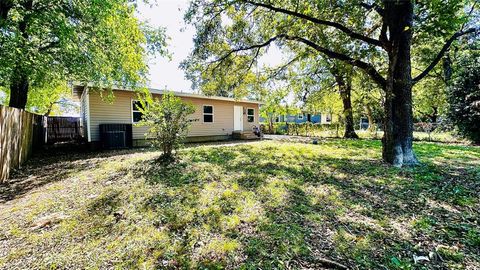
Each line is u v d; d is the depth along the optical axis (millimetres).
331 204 3168
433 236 2312
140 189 3811
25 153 6770
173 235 2402
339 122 16031
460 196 3389
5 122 4910
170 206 3123
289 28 6602
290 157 6547
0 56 5461
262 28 7582
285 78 9852
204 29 7379
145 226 2605
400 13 5066
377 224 2580
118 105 9758
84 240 2352
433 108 19203
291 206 3092
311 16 5953
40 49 7020
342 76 7547
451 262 1912
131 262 1976
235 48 7852
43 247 2244
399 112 5469
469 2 5312
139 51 9172
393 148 5520
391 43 5289
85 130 10109
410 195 3484
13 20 5590
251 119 15844
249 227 2537
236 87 9203
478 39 7738
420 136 13172
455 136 11477
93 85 8031
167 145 5891
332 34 6570
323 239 2271
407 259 1952
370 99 12766
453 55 11031
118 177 4617
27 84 8328
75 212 3029
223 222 2654
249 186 3928
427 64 9664
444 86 12883
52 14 5684
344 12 5086
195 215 2844
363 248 2115
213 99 13258
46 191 3963
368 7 5242
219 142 11984
